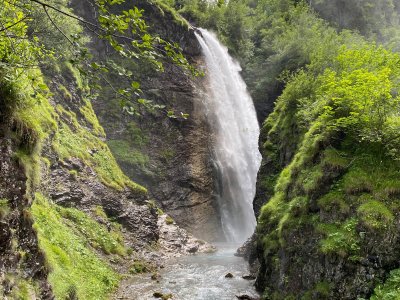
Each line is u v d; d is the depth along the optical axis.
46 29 12.75
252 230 34.00
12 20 6.88
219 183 33.31
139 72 32.34
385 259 8.18
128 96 4.60
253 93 38.25
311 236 10.17
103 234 17.48
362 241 8.55
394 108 10.15
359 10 48.78
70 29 17.73
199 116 34.22
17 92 7.81
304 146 12.55
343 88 10.82
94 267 14.23
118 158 28.67
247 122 38.22
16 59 7.18
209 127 34.69
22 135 8.17
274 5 48.41
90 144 23.08
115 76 31.36
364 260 8.38
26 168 8.17
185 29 36.00
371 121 10.29
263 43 40.34
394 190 8.93
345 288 8.48
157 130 31.88
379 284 8.01
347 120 10.49
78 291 11.04
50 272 9.20
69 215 16.53
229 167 34.78
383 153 9.88
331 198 9.84
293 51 34.31
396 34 43.72
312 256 9.80
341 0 49.28
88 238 16.34
